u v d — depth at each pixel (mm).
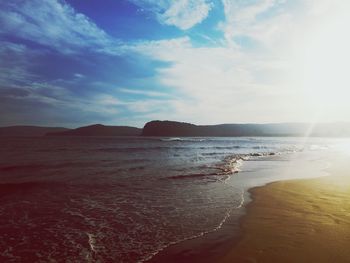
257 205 10492
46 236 7602
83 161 28562
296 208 9953
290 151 47656
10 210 10102
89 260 6199
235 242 6988
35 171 20766
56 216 9367
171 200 11453
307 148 59219
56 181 16016
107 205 10719
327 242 6758
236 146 68062
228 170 20812
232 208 10164
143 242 7137
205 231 7859
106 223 8625
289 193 12438
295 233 7422
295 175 18391
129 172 19859
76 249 6766
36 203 11062
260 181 15898
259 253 6297
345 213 9258
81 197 12062
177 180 16312
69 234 7727
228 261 5992
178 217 9156
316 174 18844
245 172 19906
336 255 6055
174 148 56500
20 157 33469
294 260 5875
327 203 10602
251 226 8125
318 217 8828
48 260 6227
